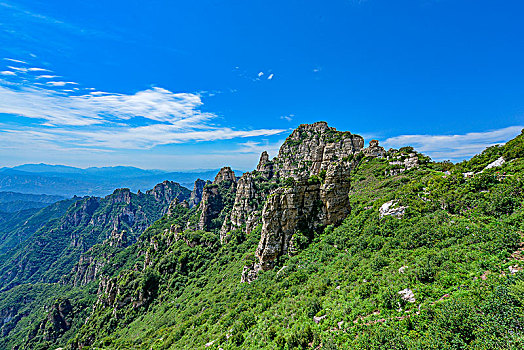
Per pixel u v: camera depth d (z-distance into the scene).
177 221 176.12
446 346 19.56
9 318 192.25
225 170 193.75
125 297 94.88
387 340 22.73
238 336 37.06
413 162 104.06
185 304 75.81
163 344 52.84
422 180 66.62
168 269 101.75
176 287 92.94
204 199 162.12
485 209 38.56
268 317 38.97
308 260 52.72
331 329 28.92
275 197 61.62
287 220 61.25
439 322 21.52
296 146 190.25
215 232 146.25
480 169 54.53
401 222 47.06
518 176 40.84
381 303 28.78
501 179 43.72
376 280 33.91
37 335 124.62
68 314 128.25
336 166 63.75
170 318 69.88
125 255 169.25
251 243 101.19
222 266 93.44
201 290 81.00
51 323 124.00
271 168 196.50
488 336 18.70
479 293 23.11
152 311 86.75
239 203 134.62
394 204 53.28
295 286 45.16
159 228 179.50
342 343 25.75
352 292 34.03
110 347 70.19
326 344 25.80
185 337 51.38
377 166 122.50
